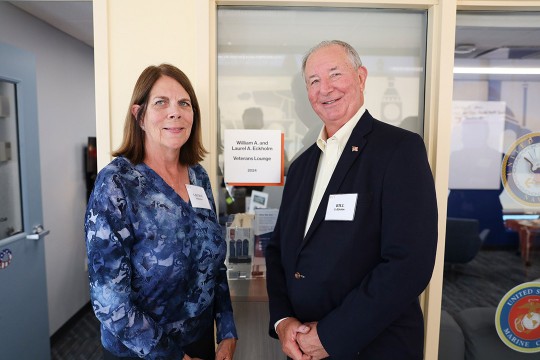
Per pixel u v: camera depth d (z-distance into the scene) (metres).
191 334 1.19
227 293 1.38
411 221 1.00
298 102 1.62
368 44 1.60
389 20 1.59
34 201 2.47
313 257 1.13
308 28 1.59
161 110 1.14
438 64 1.51
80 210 3.67
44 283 2.57
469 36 1.62
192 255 1.16
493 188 1.70
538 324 1.75
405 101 1.62
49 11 2.80
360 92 1.24
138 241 1.07
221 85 1.60
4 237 2.25
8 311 2.22
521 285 1.73
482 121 1.67
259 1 1.50
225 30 1.57
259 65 1.60
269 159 1.64
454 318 1.74
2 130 2.25
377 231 1.08
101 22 1.43
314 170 1.30
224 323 1.32
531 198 1.71
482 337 1.73
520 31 1.62
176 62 1.47
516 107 1.66
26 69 2.39
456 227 1.71
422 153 1.07
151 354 1.03
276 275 1.35
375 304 0.99
